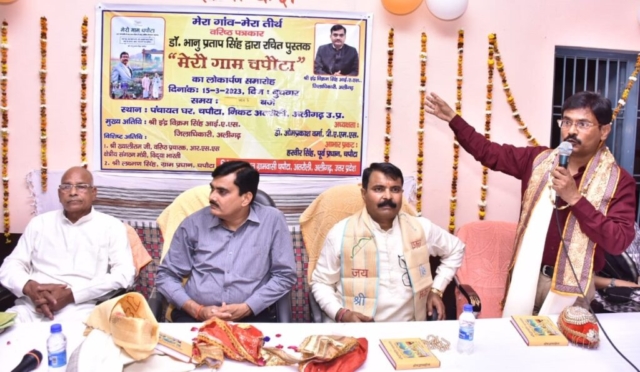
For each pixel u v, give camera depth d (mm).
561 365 1392
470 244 2660
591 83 3078
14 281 2176
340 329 1595
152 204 2867
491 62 2889
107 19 2795
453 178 2969
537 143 2994
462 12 2703
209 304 2084
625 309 2396
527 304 2031
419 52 2887
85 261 2340
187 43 2838
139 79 2842
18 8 2736
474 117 2957
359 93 2902
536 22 2914
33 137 2822
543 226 2025
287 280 2098
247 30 2842
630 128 3131
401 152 2959
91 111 2846
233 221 2098
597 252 2004
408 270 2113
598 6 2934
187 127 2891
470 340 1443
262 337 1439
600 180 1933
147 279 2770
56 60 2785
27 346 1423
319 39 2861
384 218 2088
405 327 1623
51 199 2844
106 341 1268
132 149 2887
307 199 2910
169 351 1346
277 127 2914
